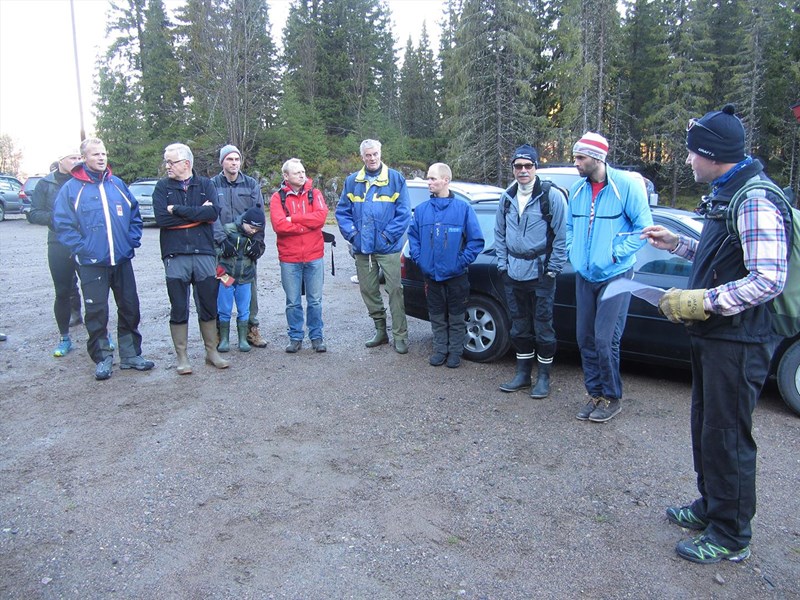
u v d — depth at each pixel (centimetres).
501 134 3041
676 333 461
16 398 473
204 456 377
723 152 247
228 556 277
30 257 1260
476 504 320
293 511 314
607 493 331
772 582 257
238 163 573
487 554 278
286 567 269
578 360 576
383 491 334
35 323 711
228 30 2795
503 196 463
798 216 238
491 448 387
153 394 482
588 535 292
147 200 1981
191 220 506
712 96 4016
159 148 3697
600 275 400
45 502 323
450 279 529
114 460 371
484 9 3030
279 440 399
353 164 3750
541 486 339
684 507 304
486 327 557
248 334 610
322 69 4391
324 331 680
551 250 444
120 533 295
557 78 3528
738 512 263
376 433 410
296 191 573
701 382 275
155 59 3894
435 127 5288
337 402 465
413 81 5381
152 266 1162
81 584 258
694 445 286
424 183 852
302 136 3628
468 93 3109
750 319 247
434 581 259
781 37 3731
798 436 400
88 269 505
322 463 367
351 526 300
